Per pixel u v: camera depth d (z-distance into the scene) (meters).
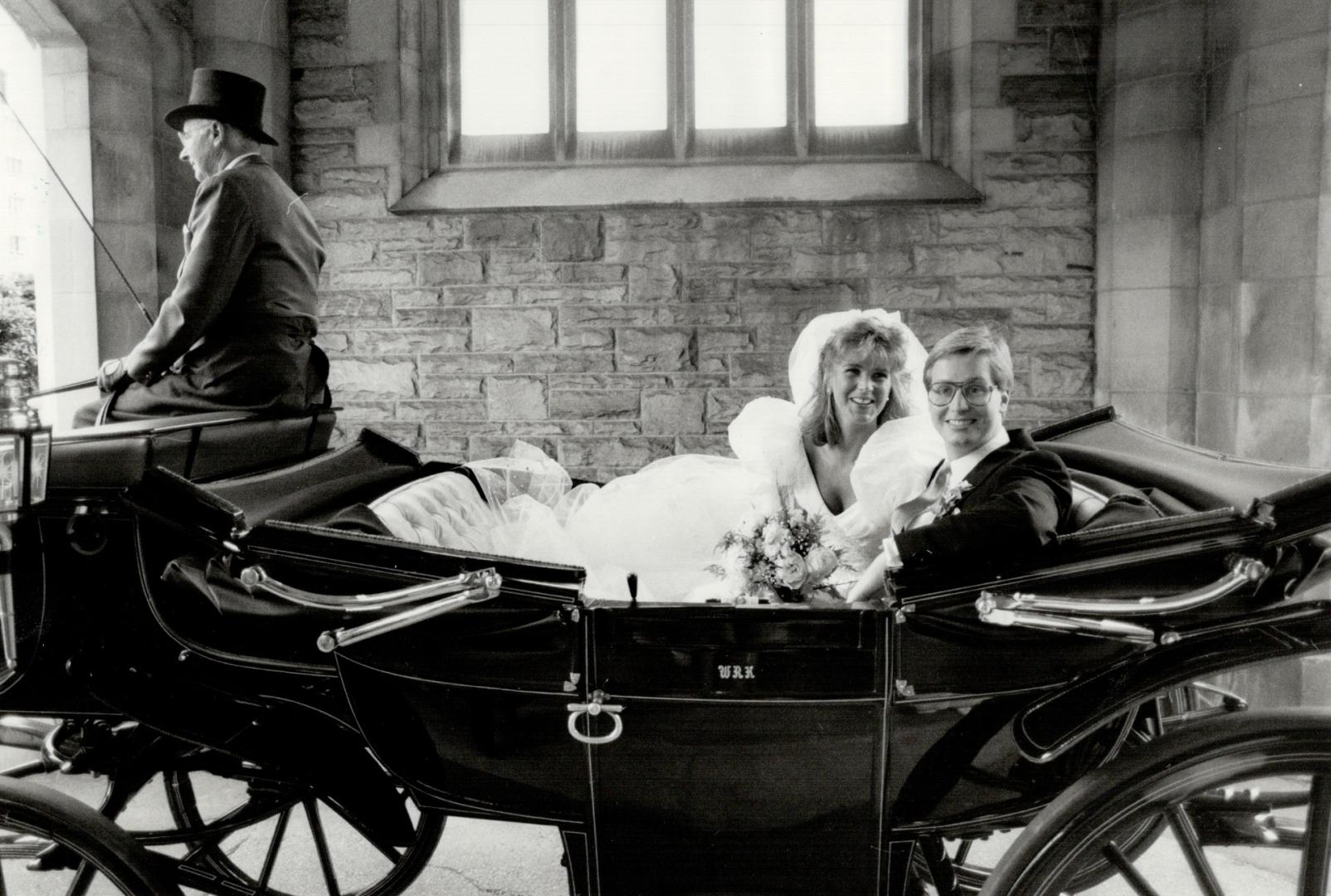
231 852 2.95
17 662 1.86
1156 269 4.51
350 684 1.77
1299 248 3.69
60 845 1.78
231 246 2.79
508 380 5.09
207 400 2.79
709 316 5.01
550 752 1.74
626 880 1.79
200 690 1.89
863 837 1.74
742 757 1.71
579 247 5.04
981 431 1.98
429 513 2.40
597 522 2.80
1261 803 1.92
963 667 1.67
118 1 4.39
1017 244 4.89
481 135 5.25
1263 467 1.88
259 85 3.18
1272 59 3.78
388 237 5.11
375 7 5.05
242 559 1.72
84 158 4.36
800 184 4.95
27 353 4.54
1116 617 1.68
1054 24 4.82
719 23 5.12
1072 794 1.65
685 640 1.68
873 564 2.05
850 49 5.09
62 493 1.82
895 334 2.56
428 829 2.17
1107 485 2.12
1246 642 1.70
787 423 2.70
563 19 5.11
